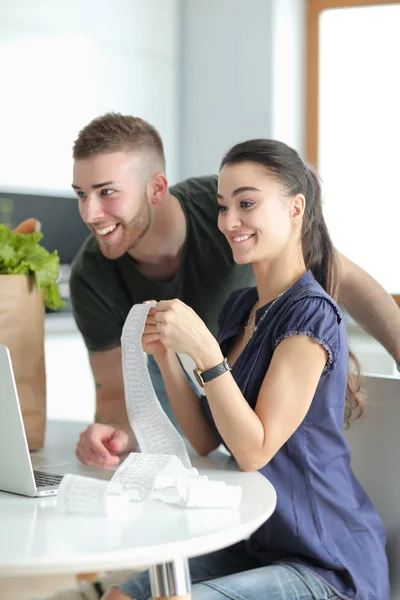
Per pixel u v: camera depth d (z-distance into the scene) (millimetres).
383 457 2027
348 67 4652
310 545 1786
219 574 1910
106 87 4473
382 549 1877
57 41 4254
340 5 4625
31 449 2057
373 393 2051
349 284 2305
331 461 1872
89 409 4453
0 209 4039
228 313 2217
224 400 1739
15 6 4070
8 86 4070
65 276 4293
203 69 4758
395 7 4516
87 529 1404
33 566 1251
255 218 1890
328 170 4738
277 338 1834
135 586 1772
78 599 2014
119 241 2258
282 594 1707
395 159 4578
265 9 4555
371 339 4094
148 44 4637
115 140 2191
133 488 1600
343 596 1767
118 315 2486
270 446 1759
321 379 1832
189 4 4789
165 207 2363
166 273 2469
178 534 1369
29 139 4172
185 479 1600
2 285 1945
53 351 4254
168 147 4781
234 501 1531
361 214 4672
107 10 4445
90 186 2197
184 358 1952
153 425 1856
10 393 1572
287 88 4648
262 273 1975
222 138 4715
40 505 1562
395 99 4559
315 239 1990
